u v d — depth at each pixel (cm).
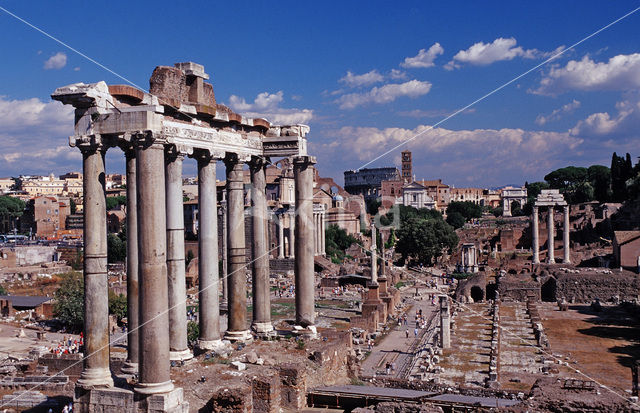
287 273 18438
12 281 16550
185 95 4062
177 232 3872
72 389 6003
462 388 4891
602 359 8356
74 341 9856
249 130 4634
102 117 3256
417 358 8681
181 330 3906
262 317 4738
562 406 3322
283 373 3681
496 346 8725
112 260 18738
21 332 10438
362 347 9744
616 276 14750
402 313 13050
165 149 3825
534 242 18025
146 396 3127
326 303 14462
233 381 3559
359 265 19075
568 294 14862
